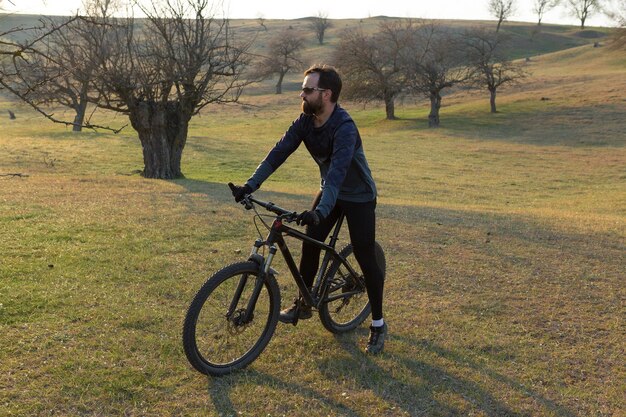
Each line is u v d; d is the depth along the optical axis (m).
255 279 3.89
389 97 59.66
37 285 5.21
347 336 4.59
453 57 57.84
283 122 60.44
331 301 4.43
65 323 4.41
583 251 8.24
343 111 3.89
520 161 35.09
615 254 8.14
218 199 11.80
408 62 55.84
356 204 4.08
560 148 40.06
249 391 3.62
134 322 4.50
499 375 4.08
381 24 64.19
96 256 6.39
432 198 22.69
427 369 4.09
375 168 31.50
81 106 42.62
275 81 95.38
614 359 4.46
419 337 4.65
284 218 3.71
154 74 20.50
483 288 6.08
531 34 124.50
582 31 129.38
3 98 72.50
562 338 4.82
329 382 3.82
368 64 58.12
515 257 7.56
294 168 30.22
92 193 12.05
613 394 3.90
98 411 3.30
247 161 32.22
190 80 20.56
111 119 55.34
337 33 130.50
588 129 46.66
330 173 3.73
